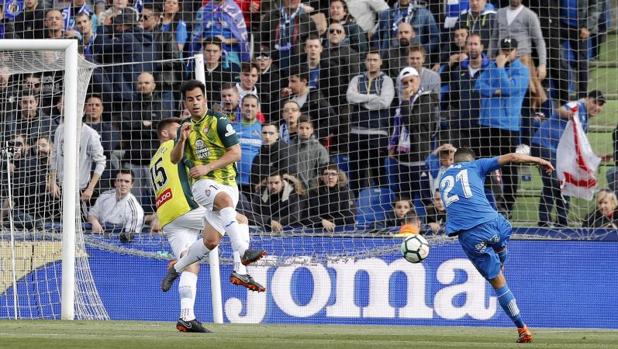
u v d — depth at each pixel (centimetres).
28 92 4631
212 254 4084
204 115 2988
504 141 4788
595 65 5109
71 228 3897
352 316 4447
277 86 5059
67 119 3872
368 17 5041
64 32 5109
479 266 3105
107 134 4841
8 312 4412
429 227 4531
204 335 2911
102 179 4762
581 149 4694
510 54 4819
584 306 4378
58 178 4519
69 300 3919
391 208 4734
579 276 4397
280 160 4784
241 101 4916
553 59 4950
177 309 4497
